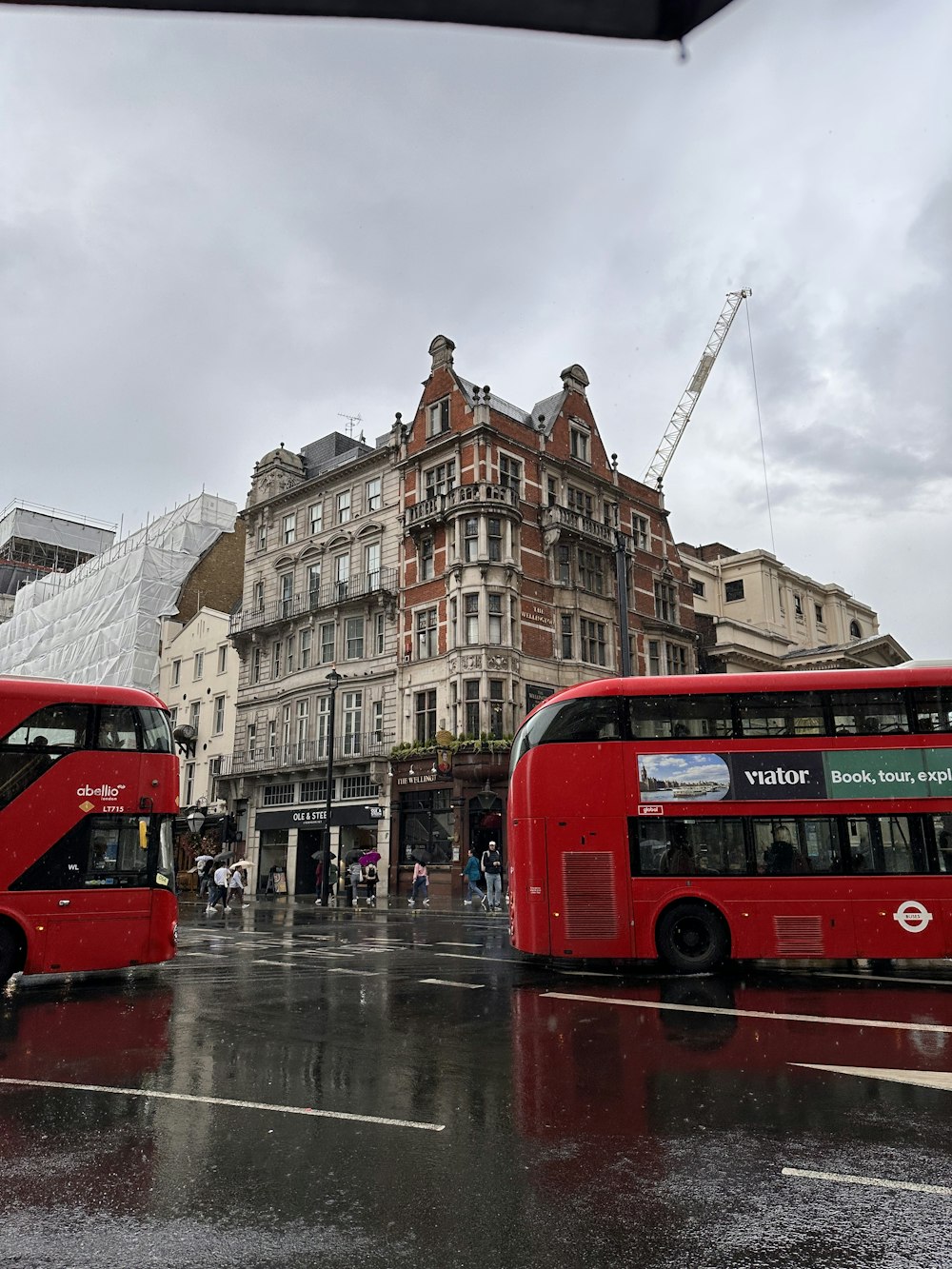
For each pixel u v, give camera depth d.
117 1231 4.16
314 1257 3.89
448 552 34.56
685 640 43.03
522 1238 4.07
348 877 34.69
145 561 52.47
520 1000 10.52
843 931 11.95
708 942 12.28
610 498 40.81
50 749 12.48
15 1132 5.61
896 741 12.46
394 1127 5.69
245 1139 5.48
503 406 38.72
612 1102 6.20
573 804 12.80
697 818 12.57
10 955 11.77
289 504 43.72
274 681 41.69
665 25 1.51
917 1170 4.91
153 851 12.74
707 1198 4.54
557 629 35.81
